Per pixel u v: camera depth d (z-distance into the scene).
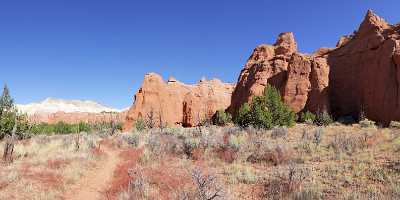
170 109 104.38
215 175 17.59
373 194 13.36
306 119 59.06
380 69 58.03
